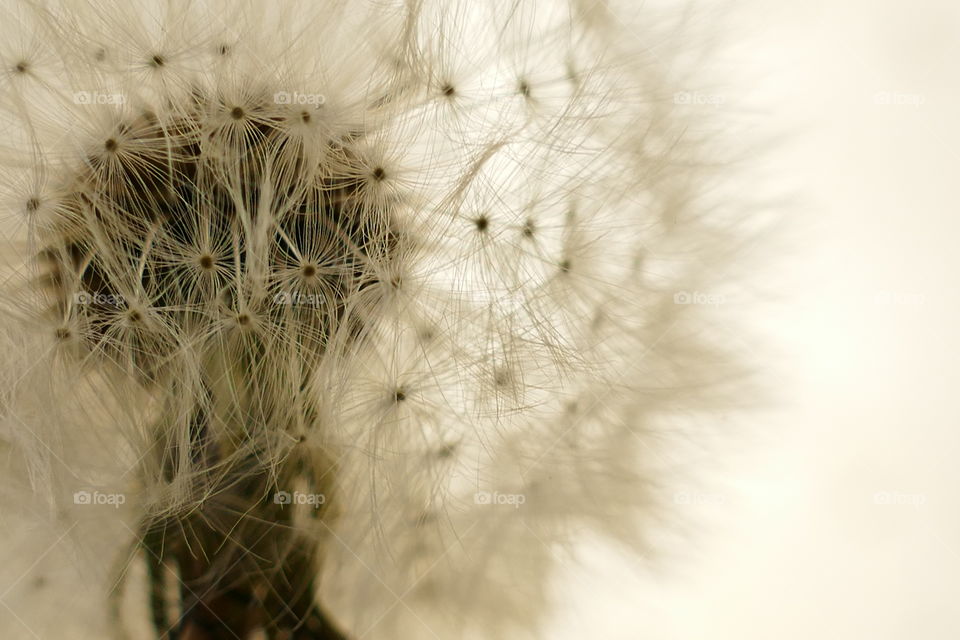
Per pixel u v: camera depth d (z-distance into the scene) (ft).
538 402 0.30
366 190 0.29
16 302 0.29
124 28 0.29
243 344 0.29
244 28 0.29
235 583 0.29
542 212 0.30
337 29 0.30
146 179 0.29
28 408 0.29
